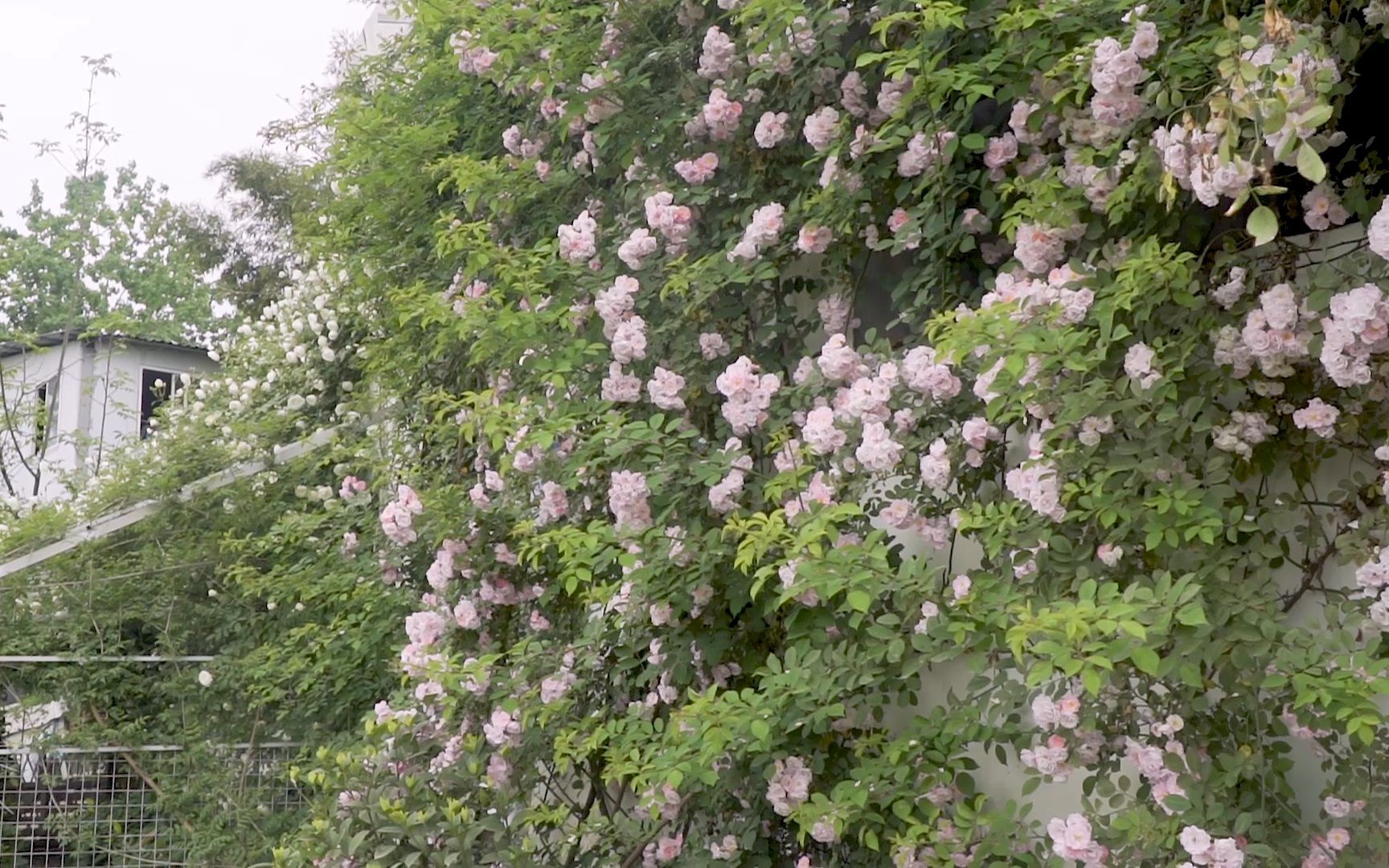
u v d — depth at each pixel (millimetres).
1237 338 2584
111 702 6645
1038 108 3045
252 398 8367
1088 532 2750
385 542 5828
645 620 3764
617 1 4148
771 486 3240
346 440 7074
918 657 2965
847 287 3742
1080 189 2836
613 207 4473
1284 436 2631
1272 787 2477
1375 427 2512
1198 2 2648
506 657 4551
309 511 7379
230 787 6352
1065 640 2332
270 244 16875
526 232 4711
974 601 2773
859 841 3189
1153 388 2605
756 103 3889
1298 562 2623
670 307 3930
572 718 4047
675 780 3076
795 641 3391
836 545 3059
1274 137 2098
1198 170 2289
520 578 4656
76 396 14641
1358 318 2307
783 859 3508
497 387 4762
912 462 3197
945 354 2701
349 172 5699
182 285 19734
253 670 6238
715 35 3877
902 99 3270
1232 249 2682
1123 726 2643
